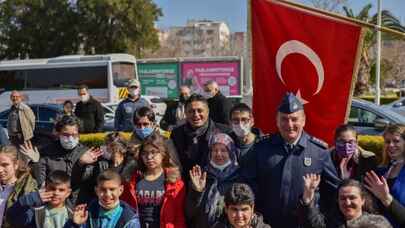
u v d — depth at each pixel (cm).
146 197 465
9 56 3934
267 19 529
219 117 797
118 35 3872
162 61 3062
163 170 474
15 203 454
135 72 2739
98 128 1179
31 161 524
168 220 456
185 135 532
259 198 438
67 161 514
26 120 1151
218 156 453
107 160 517
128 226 429
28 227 450
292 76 525
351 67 511
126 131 1014
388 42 4722
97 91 2609
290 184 423
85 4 3784
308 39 518
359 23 504
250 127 482
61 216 452
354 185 397
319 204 427
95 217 434
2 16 3903
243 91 2953
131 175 477
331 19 510
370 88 3725
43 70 2655
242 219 399
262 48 535
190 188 448
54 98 2633
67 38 3866
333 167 433
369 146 941
